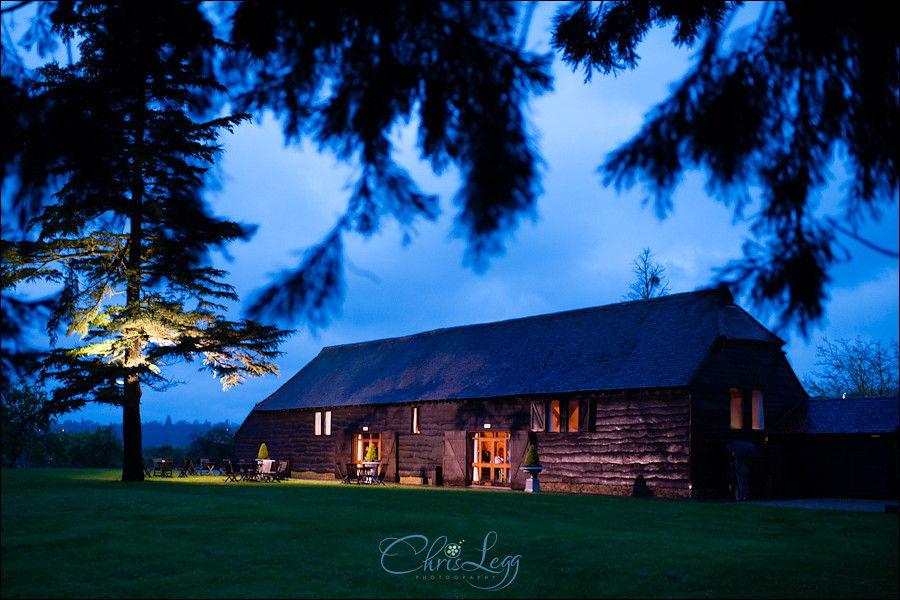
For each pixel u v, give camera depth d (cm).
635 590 944
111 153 285
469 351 3431
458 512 1677
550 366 2878
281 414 4078
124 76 262
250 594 914
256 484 2570
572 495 2266
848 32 224
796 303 229
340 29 226
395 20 217
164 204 319
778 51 233
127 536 1291
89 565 1073
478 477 2992
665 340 2605
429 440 3169
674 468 2314
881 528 1498
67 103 260
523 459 2745
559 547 1226
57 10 258
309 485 2641
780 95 237
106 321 2389
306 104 239
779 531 1447
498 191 207
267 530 1357
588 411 2581
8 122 250
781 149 241
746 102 232
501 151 210
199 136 821
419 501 1920
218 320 2423
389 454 3328
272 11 228
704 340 2458
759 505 1956
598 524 1520
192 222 310
